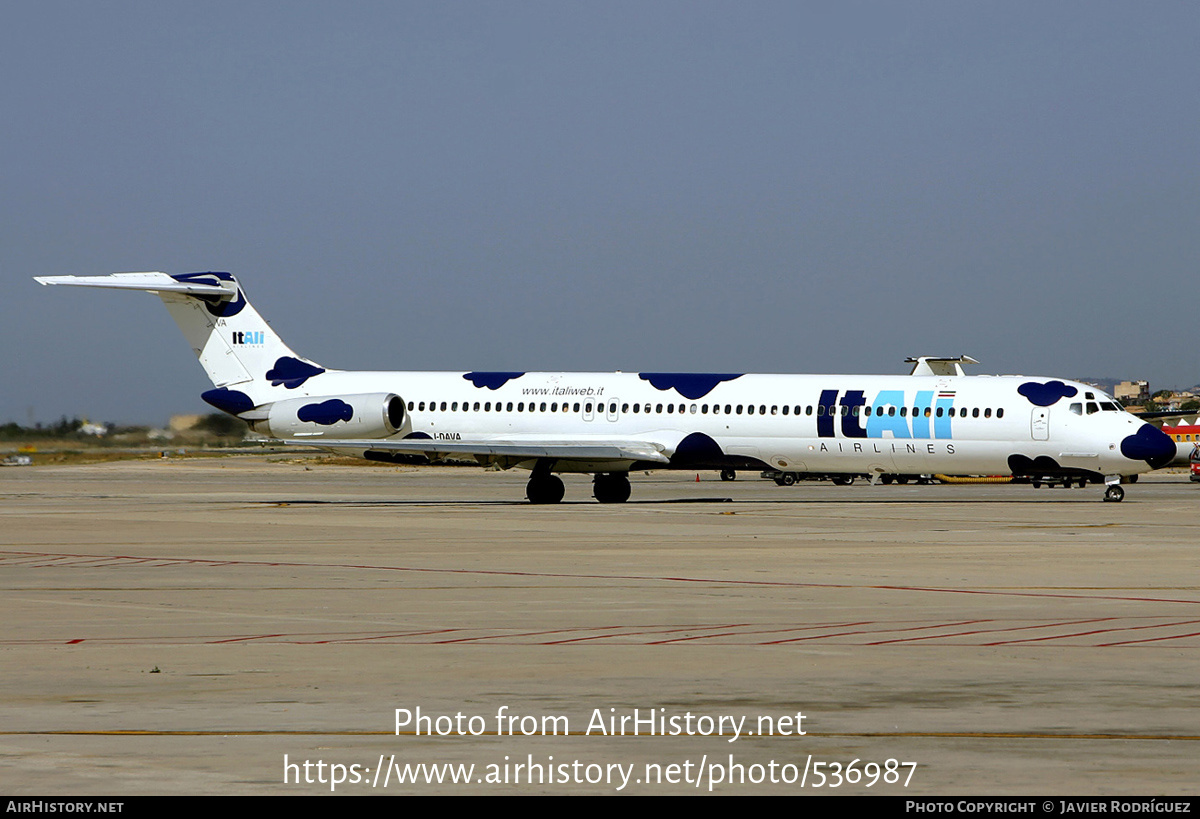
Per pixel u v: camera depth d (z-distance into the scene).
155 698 38.22
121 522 115.69
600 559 79.44
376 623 53.25
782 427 136.12
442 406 146.00
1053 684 40.03
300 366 149.12
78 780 29.33
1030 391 132.00
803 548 86.62
